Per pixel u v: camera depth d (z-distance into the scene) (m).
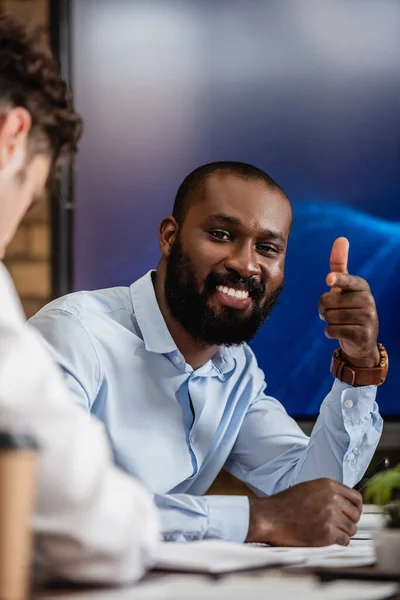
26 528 0.80
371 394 1.87
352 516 1.57
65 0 3.22
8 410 0.91
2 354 0.92
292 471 2.00
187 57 3.28
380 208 3.29
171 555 1.14
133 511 0.95
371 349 1.83
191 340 1.93
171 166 3.26
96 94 3.25
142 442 1.88
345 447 1.89
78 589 0.93
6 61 1.06
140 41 3.27
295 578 1.03
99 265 3.22
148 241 3.24
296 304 3.24
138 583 0.97
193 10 3.28
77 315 1.89
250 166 1.94
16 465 0.79
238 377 2.05
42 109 1.08
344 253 1.84
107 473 0.95
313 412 3.23
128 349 1.90
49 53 1.11
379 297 3.28
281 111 3.29
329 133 3.29
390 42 3.32
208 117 3.28
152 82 3.27
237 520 1.51
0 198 1.07
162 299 1.95
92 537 0.93
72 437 0.93
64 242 3.20
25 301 3.22
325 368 3.24
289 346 3.24
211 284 1.88
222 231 1.88
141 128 3.26
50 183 1.16
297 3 3.30
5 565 0.79
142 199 3.24
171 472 1.90
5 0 3.23
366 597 0.91
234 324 1.88
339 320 1.80
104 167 3.24
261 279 1.90
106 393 1.87
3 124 1.05
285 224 1.92
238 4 3.29
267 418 2.08
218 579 1.01
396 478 1.18
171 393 1.91
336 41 3.31
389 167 3.30
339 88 3.30
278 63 3.29
